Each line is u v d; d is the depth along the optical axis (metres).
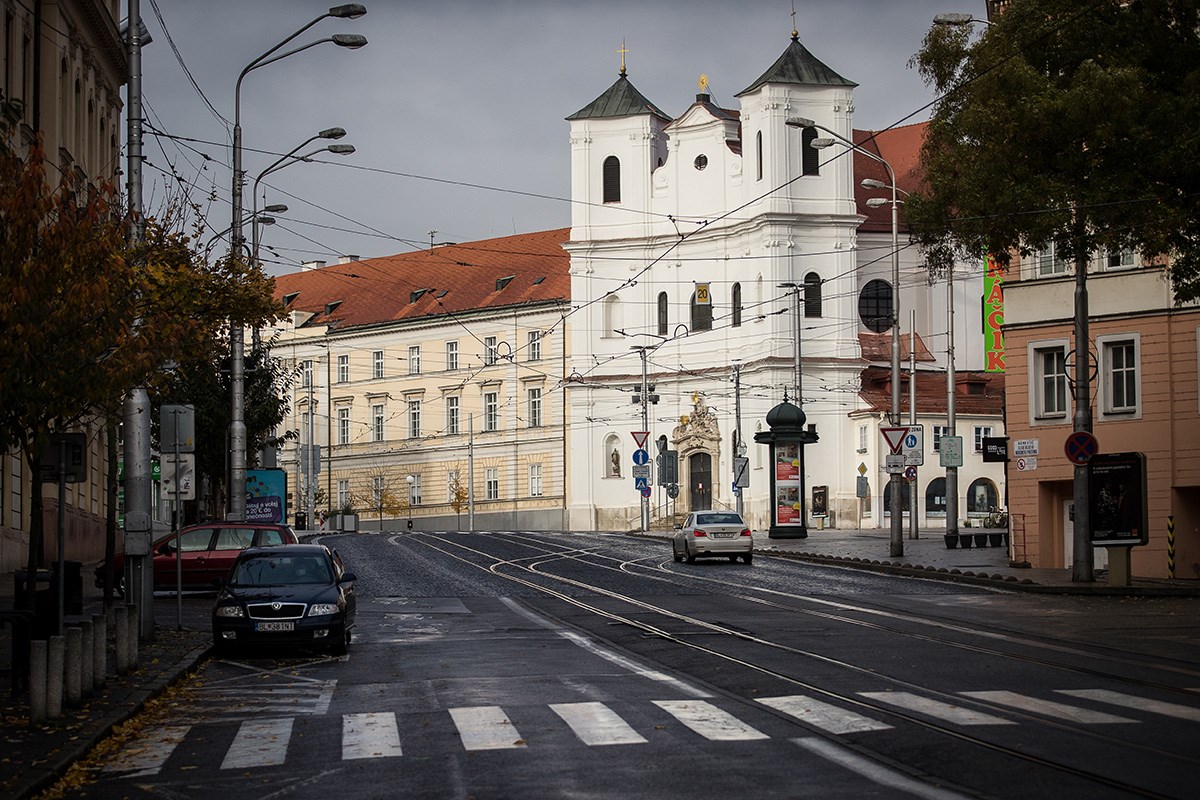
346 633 24.25
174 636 26.16
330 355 115.62
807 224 89.50
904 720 15.00
